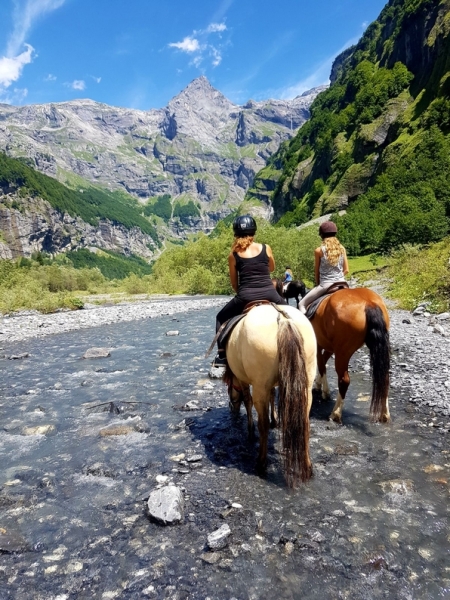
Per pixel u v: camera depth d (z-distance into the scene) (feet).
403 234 199.93
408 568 12.42
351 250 252.83
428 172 291.17
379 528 14.29
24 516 16.05
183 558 13.26
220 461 20.04
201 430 24.11
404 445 20.53
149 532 14.73
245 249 20.53
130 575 12.64
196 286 177.58
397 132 399.24
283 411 16.25
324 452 20.12
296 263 169.89
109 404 28.68
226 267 171.73
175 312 94.17
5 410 28.94
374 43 639.35
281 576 12.32
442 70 384.06
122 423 25.66
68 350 52.01
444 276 62.18
